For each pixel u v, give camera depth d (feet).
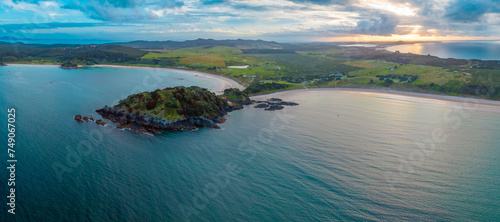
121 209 193.06
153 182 227.61
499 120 448.65
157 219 185.37
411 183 234.17
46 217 182.19
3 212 184.14
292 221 187.62
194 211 194.18
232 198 210.18
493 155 295.48
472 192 222.69
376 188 225.97
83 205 195.00
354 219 189.57
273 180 236.22
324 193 218.18
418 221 188.34
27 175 229.66
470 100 629.10
